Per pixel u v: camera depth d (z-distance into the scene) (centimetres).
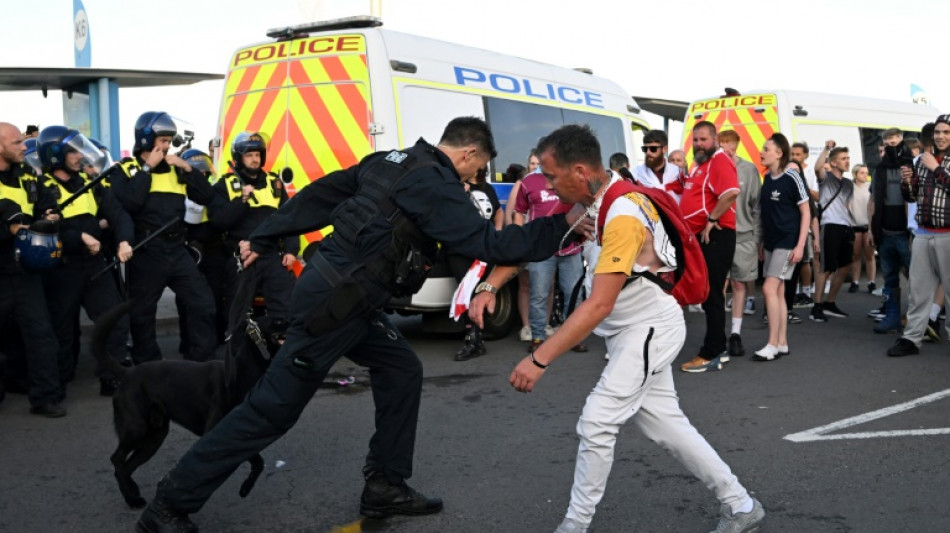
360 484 438
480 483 438
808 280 1039
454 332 847
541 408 578
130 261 636
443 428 532
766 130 1195
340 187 377
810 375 665
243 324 384
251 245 386
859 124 1304
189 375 391
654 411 347
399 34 740
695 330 880
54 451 497
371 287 345
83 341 822
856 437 505
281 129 745
